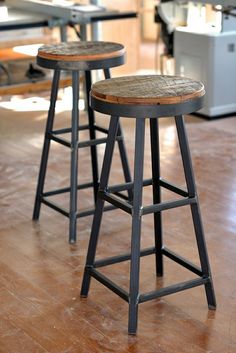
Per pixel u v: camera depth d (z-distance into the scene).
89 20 5.32
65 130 3.70
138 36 7.50
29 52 6.00
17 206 4.05
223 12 5.30
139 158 2.57
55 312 2.91
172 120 5.66
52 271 3.27
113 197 2.74
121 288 2.82
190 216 3.82
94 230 2.88
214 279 3.14
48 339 2.72
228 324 2.79
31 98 6.44
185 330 2.76
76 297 3.03
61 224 3.79
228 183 4.29
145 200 4.04
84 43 3.56
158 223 3.05
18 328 2.80
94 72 6.17
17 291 3.09
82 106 5.99
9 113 6.00
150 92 2.56
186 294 3.03
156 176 2.96
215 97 5.64
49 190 4.25
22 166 4.70
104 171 2.78
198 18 5.82
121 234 3.65
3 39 5.70
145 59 8.09
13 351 2.64
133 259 2.65
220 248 3.44
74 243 3.55
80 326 2.81
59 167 4.67
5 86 5.58
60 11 5.33
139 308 2.92
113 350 2.64
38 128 5.57
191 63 5.72
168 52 6.24
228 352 2.61
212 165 4.62
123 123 5.61
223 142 5.10
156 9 6.15
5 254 3.45
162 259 3.15
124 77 2.85
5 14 5.40
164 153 4.86
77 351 2.64
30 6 5.63
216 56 5.53
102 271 3.25
